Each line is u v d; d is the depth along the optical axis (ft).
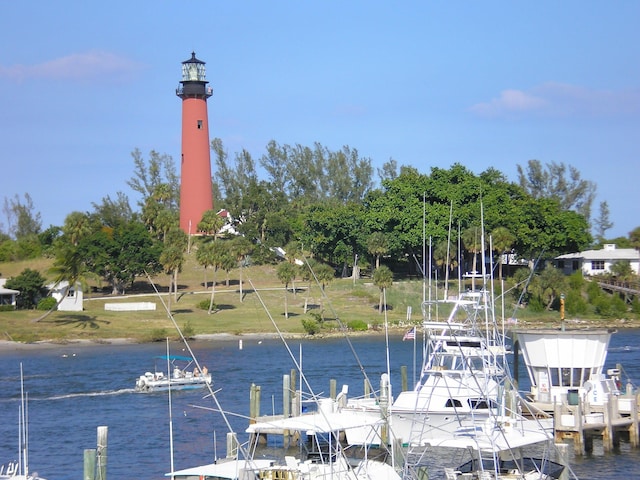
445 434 247.09
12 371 507.30
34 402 390.42
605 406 270.87
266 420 285.43
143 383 419.13
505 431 225.56
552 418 266.98
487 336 273.95
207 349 609.83
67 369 514.27
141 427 324.19
